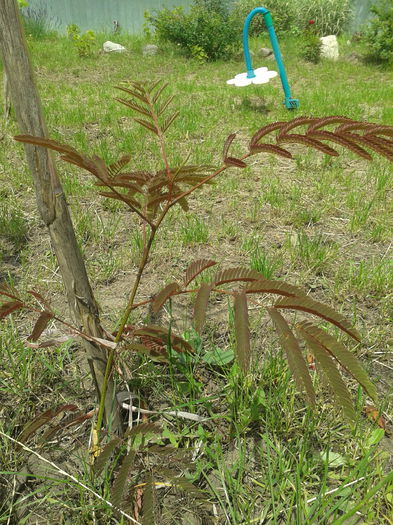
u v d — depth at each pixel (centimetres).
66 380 210
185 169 125
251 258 296
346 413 95
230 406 189
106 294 278
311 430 175
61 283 283
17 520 157
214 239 343
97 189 414
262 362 218
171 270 303
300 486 155
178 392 194
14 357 217
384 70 1131
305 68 1162
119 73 1076
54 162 134
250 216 375
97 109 698
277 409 188
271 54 1275
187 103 751
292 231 357
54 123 609
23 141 101
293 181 448
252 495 162
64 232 141
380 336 242
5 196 399
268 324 249
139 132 575
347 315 261
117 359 181
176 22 1305
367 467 166
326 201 402
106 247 331
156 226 136
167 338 172
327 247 329
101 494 158
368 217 376
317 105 743
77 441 181
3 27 116
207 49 1261
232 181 432
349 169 487
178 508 159
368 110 729
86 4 1961
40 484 167
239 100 805
